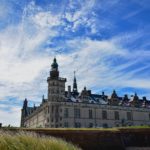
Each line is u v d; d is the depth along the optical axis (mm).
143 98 148500
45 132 31156
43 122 124938
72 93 127938
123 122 129125
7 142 11570
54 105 116812
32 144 12133
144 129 34906
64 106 118125
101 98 133875
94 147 31969
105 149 32219
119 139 33562
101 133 33125
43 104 126875
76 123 117938
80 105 121562
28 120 159875
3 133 12359
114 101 131000
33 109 156500
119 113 130250
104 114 126375
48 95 118938
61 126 114625
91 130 33000
